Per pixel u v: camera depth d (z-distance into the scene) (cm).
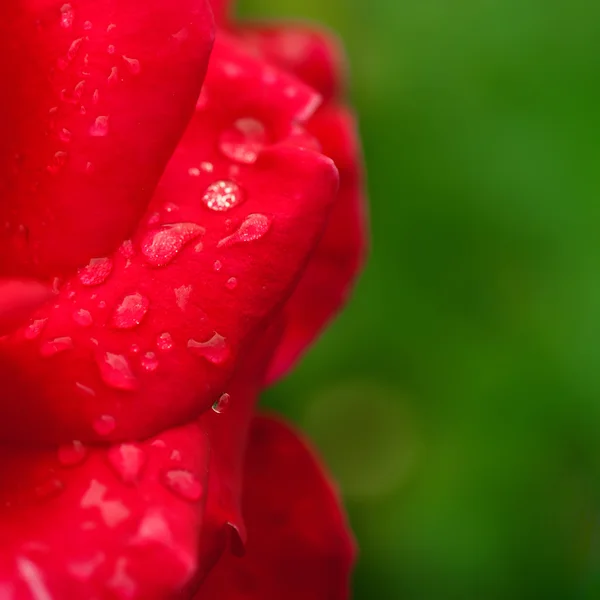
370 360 47
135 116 28
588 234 47
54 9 28
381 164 48
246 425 29
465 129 48
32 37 28
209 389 28
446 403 47
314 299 32
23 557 27
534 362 46
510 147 48
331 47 32
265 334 29
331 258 32
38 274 28
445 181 48
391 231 48
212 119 29
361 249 32
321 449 46
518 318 47
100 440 28
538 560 44
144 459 27
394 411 46
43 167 28
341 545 31
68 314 28
